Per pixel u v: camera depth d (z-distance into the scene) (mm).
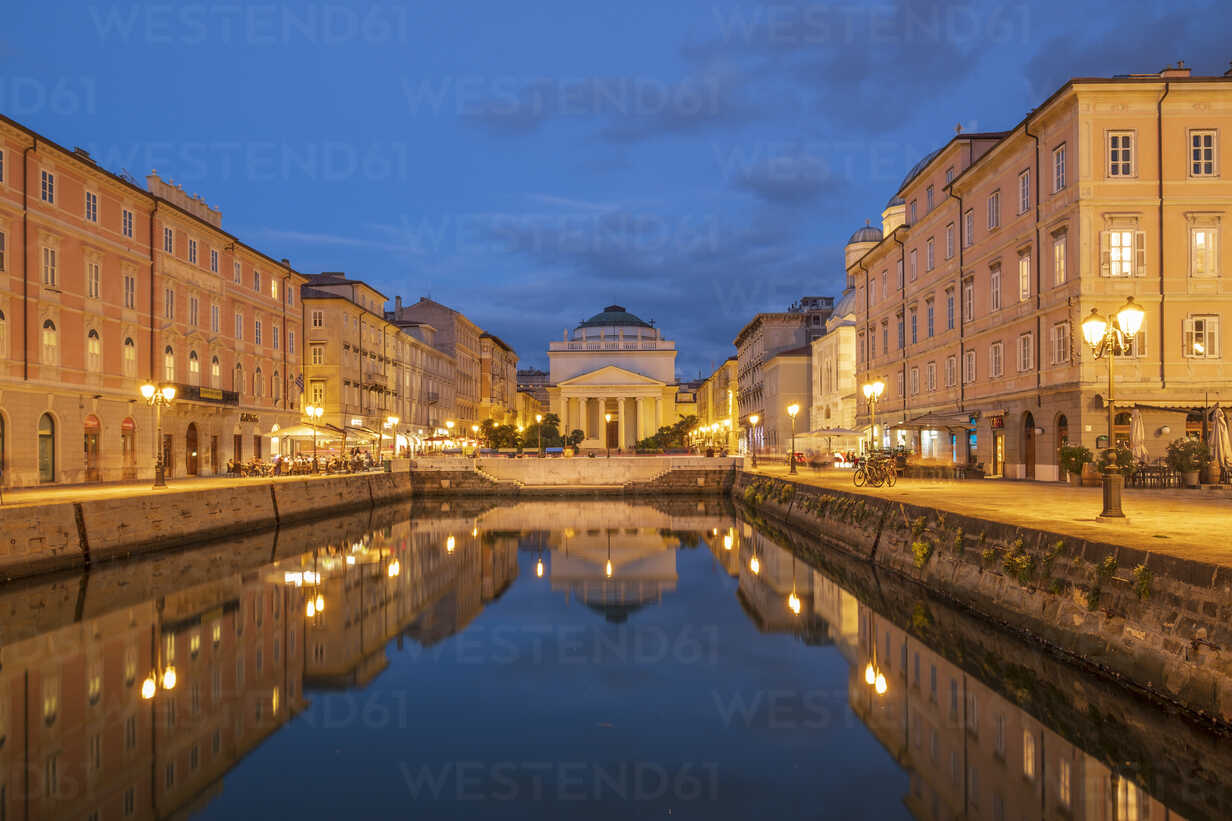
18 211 32625
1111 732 11273
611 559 28719
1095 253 30141
